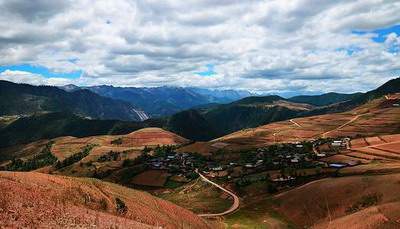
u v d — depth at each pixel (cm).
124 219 5944
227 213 18262
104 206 6944
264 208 18125
